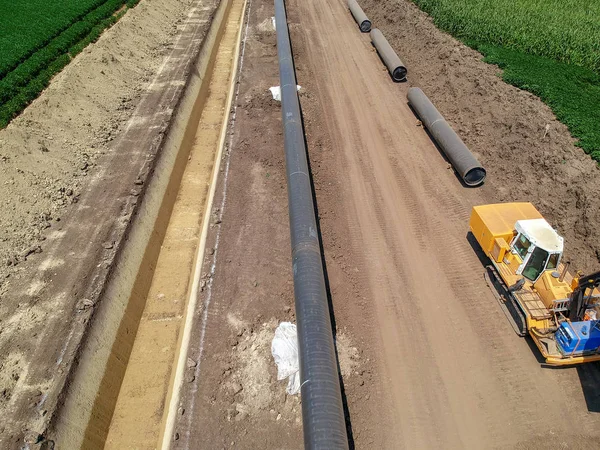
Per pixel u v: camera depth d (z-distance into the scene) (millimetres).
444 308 14727
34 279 15055
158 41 32094
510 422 11938
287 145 19750
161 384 14188
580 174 19297
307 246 14641
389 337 13898
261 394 12523
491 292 15172
